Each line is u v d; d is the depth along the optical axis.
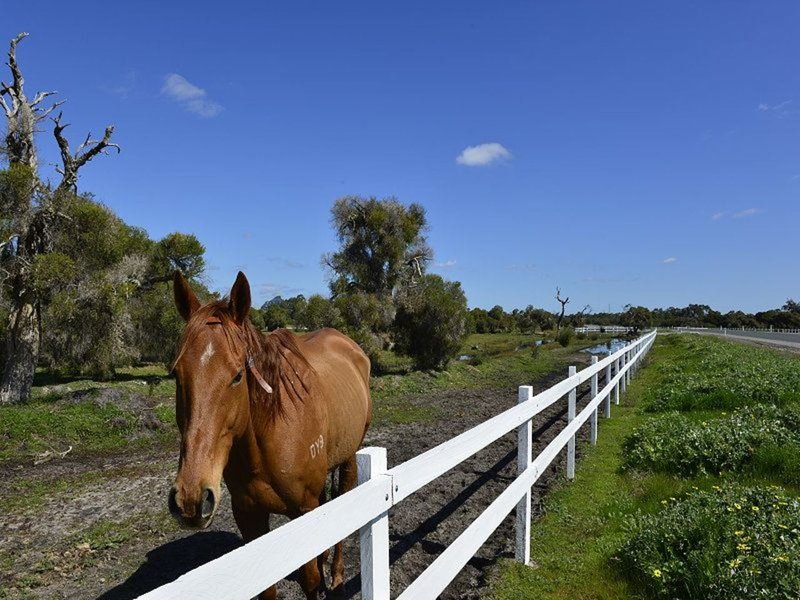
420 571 4.25
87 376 17.52
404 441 9.52
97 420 10.00
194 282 16.14
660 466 6.34
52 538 5.14
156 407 11.12
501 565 4.18
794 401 8.65
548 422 10.41
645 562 3.78
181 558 4.62
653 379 15.70
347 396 3.81
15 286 12.40
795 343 32.41
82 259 12.80
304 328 20.47
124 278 13.48
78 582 4.21
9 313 12.50
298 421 2.98
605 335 59.94
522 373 23.14
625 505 5.21
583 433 9.13
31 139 13.05
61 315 12.05
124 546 4.91
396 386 16.84
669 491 5.44
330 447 3.49
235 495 2.93
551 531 4.86
